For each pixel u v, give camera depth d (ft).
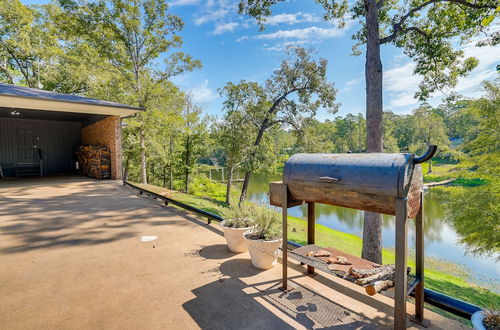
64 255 10.74
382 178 5.49
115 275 8.98
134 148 53.47
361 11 26.02
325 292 7.86
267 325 6.31
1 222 15.44
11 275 8.92
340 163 6.49
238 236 10.95
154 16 47.80
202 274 9.08
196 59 51.47
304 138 51.93
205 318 6.59
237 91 50.37
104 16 45.75
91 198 22.98
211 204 33.32
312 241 9.36
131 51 49.19
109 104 27.27
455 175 33.09
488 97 30.37
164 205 20.58
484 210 28.43
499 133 29.68
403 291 5.40
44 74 55.83
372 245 20.58
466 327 6.22
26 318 6.54
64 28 45.60
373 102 21.08
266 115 50.11
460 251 38.47
